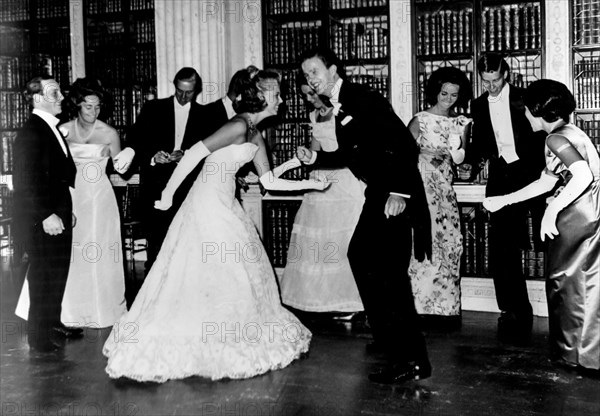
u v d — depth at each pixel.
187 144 5.50
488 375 3.84
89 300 4.98
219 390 3.60
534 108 3.92
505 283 4.98
